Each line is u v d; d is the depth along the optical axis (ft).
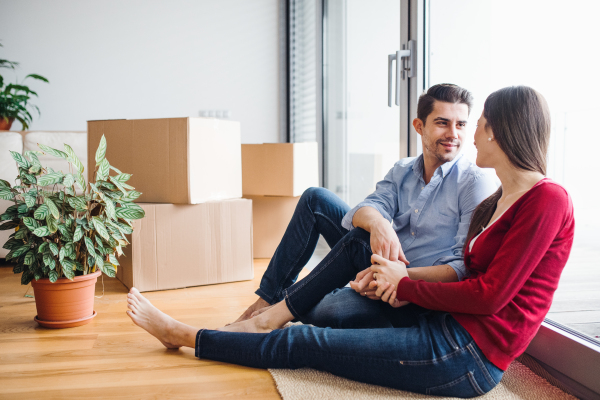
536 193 3.23
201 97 13.71
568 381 3.86
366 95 8.72
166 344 4.62
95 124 7.51
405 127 6.73
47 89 12.93
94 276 5.57
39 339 5.03
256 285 7.46
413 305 4.07
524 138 3.38
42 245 5.05
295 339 3.98
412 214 4.59
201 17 13.56
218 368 4.25
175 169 7.04
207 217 7.38
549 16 5.12
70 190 5.27
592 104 5.09
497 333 3.38
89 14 12.97
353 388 3.83
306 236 5.30
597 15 4.72
